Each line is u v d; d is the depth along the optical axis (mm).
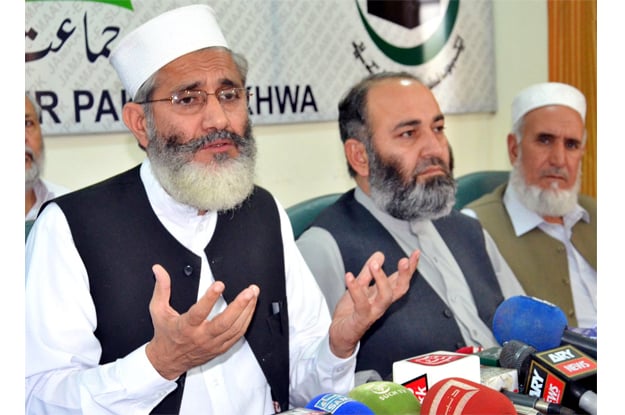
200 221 2121
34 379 1930
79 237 1992
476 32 2734
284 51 2459
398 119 2535
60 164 2184
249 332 2125
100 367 1854
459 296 2549
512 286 2666
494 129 2766
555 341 2189
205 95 2072
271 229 2236
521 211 2721
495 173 2746
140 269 2021
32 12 2143
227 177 2053
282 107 2457
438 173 2568
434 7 2652
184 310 2039
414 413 1682
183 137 2049
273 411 2188
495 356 2057
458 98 2701
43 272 1974
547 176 2752
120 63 2096
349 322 1953
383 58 2592
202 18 2102
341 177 2521
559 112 2773
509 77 2785
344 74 2533
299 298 2277
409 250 2520
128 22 2270
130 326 2002
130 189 2088
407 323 2457
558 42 2850
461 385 1637
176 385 1834
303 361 2186
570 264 2762
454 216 2627
